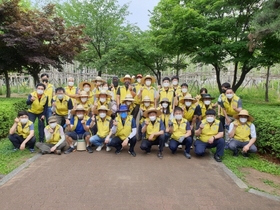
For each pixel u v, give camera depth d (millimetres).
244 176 4883
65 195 3918
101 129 6242
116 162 5531
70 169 5035
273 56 9695
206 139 5953
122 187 4230
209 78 18891
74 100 7414
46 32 10344
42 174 4754
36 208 3531
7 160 5465
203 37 10289
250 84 18062
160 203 3715
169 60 18391
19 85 19578
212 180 4625
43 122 6910
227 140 6469
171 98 7312
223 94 6977
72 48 11648
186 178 4691
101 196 3898
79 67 21766
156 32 13094
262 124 6094
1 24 10070
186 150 6082
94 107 7094
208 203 3756
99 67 17453
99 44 20969
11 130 5926
